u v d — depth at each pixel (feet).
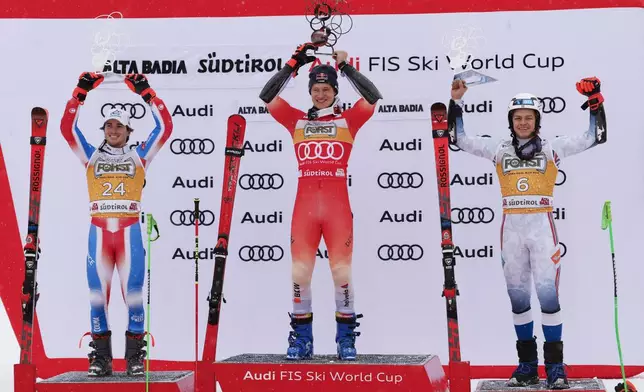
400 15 84.69
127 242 72.49
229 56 85.81
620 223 83.25
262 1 85.61
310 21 80.38
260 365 68.90
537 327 83.82
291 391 68.64
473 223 84.38
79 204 86.48
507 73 84.02
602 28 83.30
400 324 84.84
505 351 84.12
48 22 86.69
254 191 85.87
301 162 73.00
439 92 84.48
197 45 86.02
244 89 85.81
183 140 86.22
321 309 85.20
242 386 69.15
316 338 85.10
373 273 84.99
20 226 86.99
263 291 85.71
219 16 85.92
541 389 68.64
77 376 72.79
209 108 86.02
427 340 84.64
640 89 83.05
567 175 83.71
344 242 71.82
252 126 85.81
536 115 70.79
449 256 69.87
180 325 86.02
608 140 83.30
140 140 86.28
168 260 86.02
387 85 84.79
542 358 83.61
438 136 70.18
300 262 72.23
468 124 84.38
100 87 86.22
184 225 86.02
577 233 83.66
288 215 85.71
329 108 72.90
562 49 83.66
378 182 84.89
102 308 72.69
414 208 84.84
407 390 67.41
